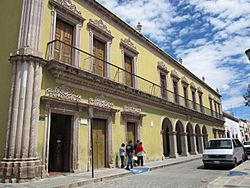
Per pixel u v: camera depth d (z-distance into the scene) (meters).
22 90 9.72
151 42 20.91
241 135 51.41
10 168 8.94
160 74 22.16
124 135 15.53
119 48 16.81
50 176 10.30
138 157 15.35
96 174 11.20
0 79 10.86
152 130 18.89
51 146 12.09
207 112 32.97
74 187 8.68
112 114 14.69
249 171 10.99
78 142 11.91
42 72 10.70
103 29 15.29
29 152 9.41
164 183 9.13
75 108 12.15
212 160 13.91
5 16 11.80
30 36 10.45
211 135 33.72
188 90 28.42
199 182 9.27
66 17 12.76
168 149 24.19
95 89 13.62
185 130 24.69
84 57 13.21
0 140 9.93
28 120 9.59
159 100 19.83
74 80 12.12
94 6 14.89
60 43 12.27
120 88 15.16
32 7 10.82
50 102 10.73
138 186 8.62
